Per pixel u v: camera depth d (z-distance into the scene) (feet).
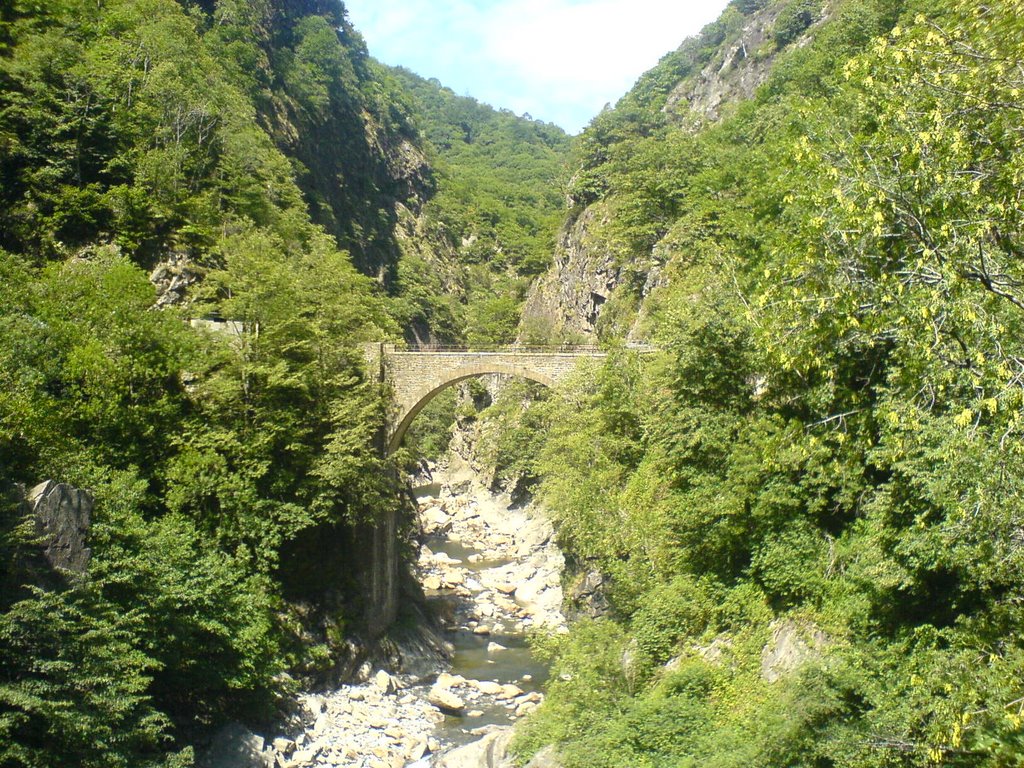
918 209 44.11
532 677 111.45
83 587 63.31
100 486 74.43
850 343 54.03
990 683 36.47
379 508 116.47
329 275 124.47
